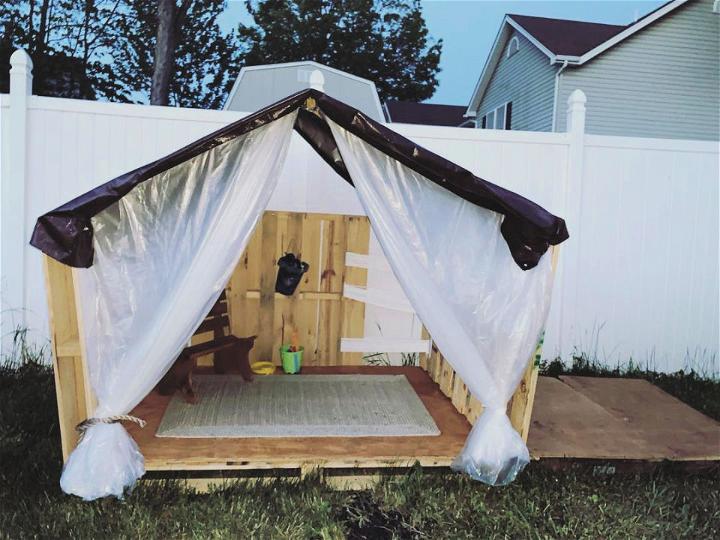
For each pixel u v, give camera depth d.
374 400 3.88
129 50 21.44
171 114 4.67
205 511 2.80
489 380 3.04
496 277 3.01
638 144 5.14
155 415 3.52
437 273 3.00
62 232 2.57
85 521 2.68
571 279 5.17
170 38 12.04
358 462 3.11
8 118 4.50
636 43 14.06
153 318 2.78
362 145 2.93
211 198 2.82
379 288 4.48
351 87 7.90
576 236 5.12
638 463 3.47
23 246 4.60
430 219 2.99
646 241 5.27
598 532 2.79
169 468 2.98
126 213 2.78
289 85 7.88
